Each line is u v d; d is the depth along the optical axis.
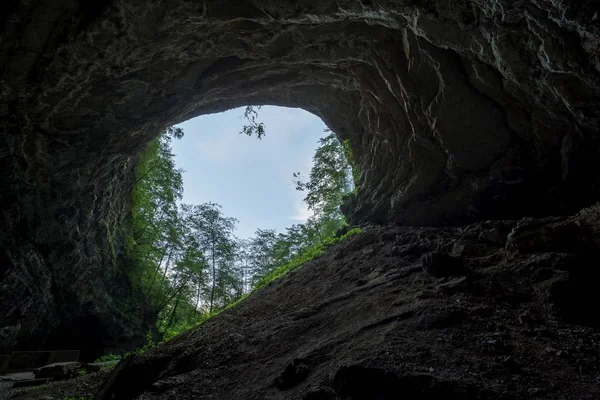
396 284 5.85
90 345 18.84
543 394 2.62
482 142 8.12
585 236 5.08
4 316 14.14
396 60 9.09
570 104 6.03
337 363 3.61
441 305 4.36
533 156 7.64
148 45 9.08
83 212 16.23
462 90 7.90
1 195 12.54
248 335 6.12
